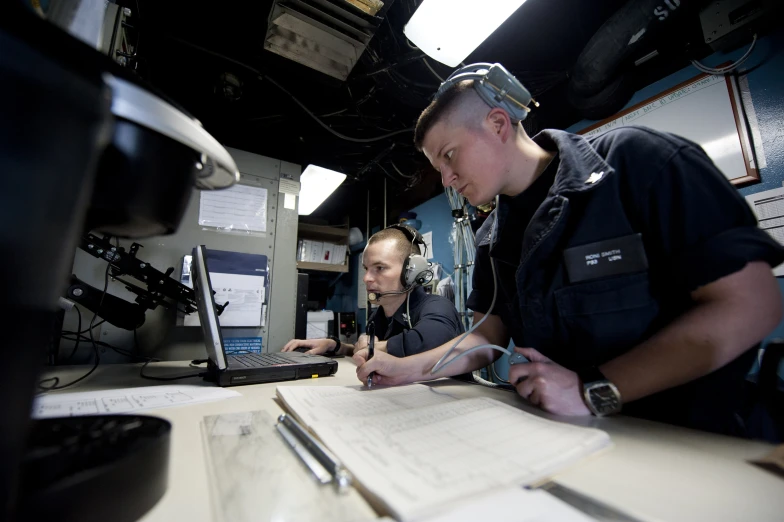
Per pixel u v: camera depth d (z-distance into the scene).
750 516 0.22
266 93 1.79
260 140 2.08
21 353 0.15
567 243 0.64
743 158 1.06
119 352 1.01
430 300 1.12
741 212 0.48
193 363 0.99
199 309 0.73
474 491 0.24
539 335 0.70
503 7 1.11
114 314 0.92
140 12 1.29
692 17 1.16
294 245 1.44
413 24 1.19
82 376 0.76
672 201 0.53
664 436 0.39
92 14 0.57
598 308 0.60
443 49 1.28
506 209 0.83
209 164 0.33
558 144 0.71
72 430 0.24
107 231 0.30
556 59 1.56
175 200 0.28
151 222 0.27
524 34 1.43
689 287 0.49
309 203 2.66
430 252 2.34
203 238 1.25
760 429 0.54
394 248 1.25
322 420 0.40
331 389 0.61
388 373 0.68
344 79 1.48
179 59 1.52
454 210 1.96
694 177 0.52
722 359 0.44
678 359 0.45
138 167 0.23
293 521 0.21
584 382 0.48
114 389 0.61
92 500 0.18
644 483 0.27
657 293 0.58
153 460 0.23
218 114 1.85
